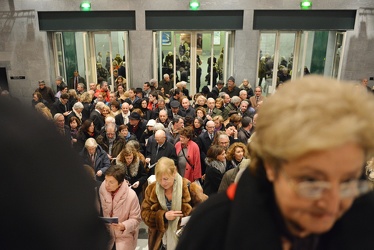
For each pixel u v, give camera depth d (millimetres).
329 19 10516
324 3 10312
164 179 3037
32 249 190
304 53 11172
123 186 3217
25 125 200
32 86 11492
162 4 10539
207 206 573
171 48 11383
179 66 11516
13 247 187
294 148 368
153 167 4711
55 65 11773
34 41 11094
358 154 380
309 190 388
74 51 11828
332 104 368
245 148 4062
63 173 209
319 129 359
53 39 11508
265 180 482
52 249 196
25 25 10953
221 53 11398
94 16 10805
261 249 464
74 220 209
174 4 10516
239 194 512
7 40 11102
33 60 11273
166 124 6449
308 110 371
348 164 377
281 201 433
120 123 6652
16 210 189
